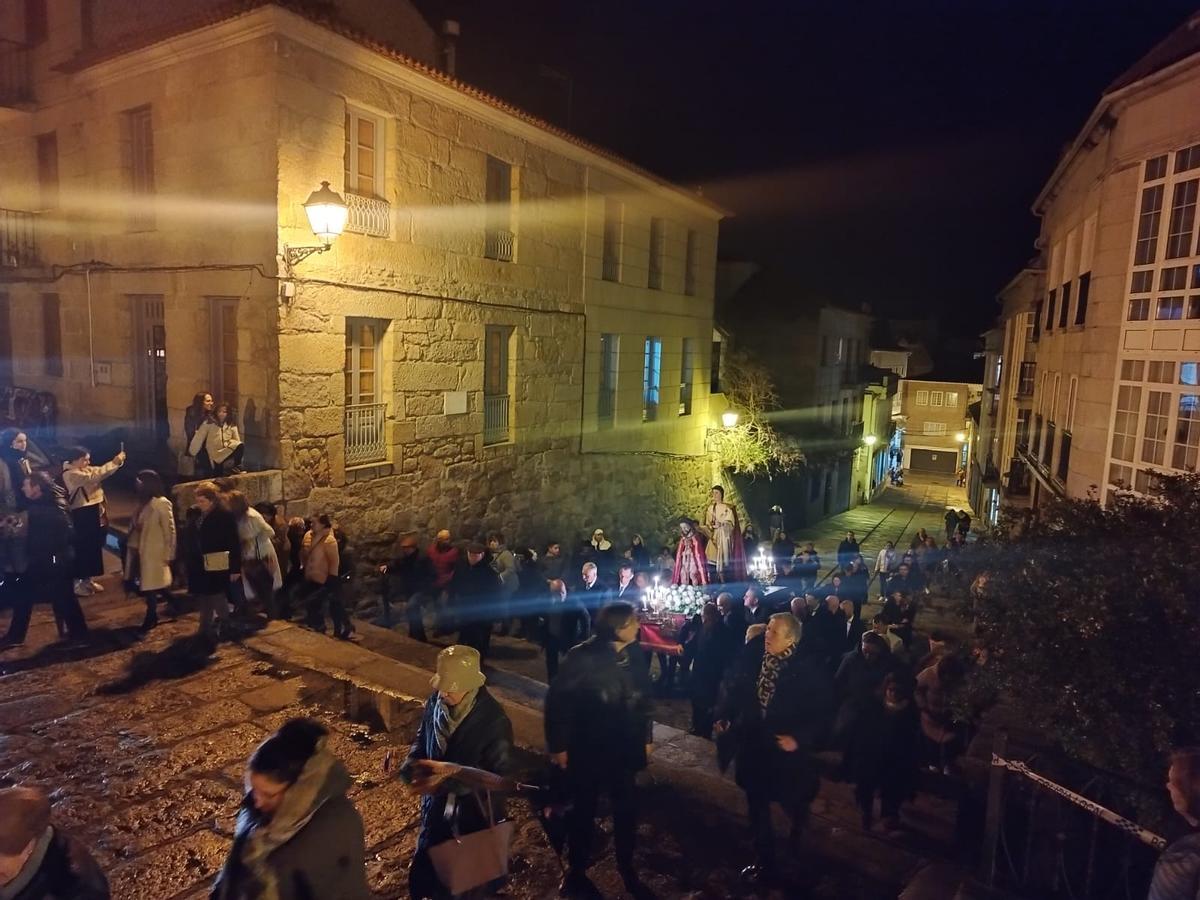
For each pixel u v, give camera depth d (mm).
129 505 10438
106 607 8102
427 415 11836
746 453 22703
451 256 12000
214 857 4395
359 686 6680
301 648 7449
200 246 10195
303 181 9594
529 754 5508
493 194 13016
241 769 5305
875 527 29734
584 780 3971
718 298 28688
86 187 11789
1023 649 4723
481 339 12797
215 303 10414
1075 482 12000
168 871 4258
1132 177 10656
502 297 13180
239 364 9883
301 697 6422
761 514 25438
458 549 9234
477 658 3400
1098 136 12117
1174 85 9734
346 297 10281
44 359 13297
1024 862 4398
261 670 6914
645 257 17609
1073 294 13711
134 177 11211
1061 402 14352
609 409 17031
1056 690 4480
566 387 15164
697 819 5141
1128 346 10648
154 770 5242
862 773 5391
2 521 7211
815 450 28656
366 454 10945
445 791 3312
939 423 49500
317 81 9656
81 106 11633
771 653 4516
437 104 11484
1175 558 4434
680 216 19109
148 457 11430
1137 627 4316
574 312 15188
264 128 9297
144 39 10039
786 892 4422
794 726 4359
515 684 8547
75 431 12609
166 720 5930
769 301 28750
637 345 17609
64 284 12406
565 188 14586
